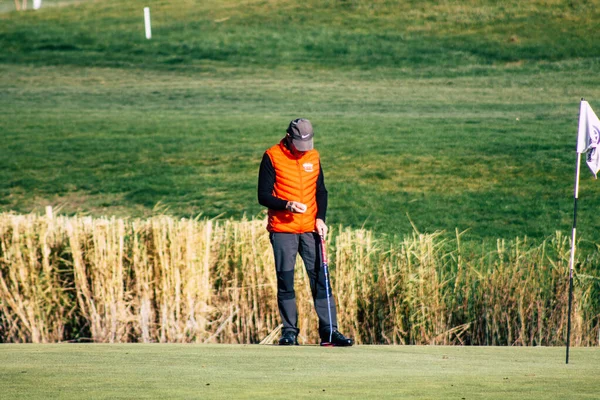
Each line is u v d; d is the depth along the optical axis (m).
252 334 30.75
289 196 21.33
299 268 29.83
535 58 125.69
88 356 17.58
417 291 30.45
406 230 53.53
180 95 108.88
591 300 30.98
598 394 12.59
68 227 31.16
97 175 68.44
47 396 12.33
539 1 151.88
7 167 70.81
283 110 95.88
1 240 31.38
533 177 64.12
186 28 152.62
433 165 68.06
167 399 12.07
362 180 64.69
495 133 77.88
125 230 31.25
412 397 12.28
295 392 12.72
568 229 52.75
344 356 17.91
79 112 95.25
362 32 144.25
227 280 30.84
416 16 150.50
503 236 51.84
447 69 123.12
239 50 139.12
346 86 113.62
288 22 152.38
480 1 155.25
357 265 30.81
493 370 15.55
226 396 12.32
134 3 175.75
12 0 186.50
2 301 31.28
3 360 16.80
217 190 63.84
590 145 19.36
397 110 94.06
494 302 30.52
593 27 136.75
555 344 30.22
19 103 102.44
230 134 81.25
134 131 83.50
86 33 152.25
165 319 30.66
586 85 106.00
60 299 31.31
